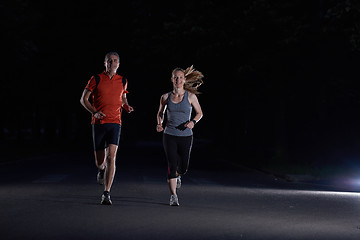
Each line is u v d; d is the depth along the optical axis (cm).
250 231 691
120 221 750
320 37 2291
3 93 4341
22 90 4328
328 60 2405
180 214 825
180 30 2875
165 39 3042
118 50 4541
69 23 4359
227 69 3167
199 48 2886
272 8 2552
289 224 751
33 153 3025
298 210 903
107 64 944
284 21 2488
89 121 5119
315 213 868
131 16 4469
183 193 1163
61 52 4366
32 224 719
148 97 7638
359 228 725
